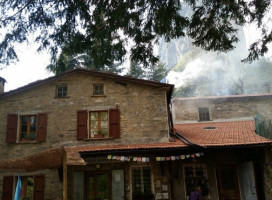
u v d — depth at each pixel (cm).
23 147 1475
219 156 1427
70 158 940
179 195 1360
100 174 1420
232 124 1777
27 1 679
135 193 1370
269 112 1977
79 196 1373
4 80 1755
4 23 680
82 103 1520
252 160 1323
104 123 1506
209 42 757
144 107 1498
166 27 737
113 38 778
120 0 718
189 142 1306
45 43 731
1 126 1509
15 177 1439
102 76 1559
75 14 717
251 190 1281
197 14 723
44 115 1507
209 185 1380
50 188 1411
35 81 1542
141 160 1255
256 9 706
